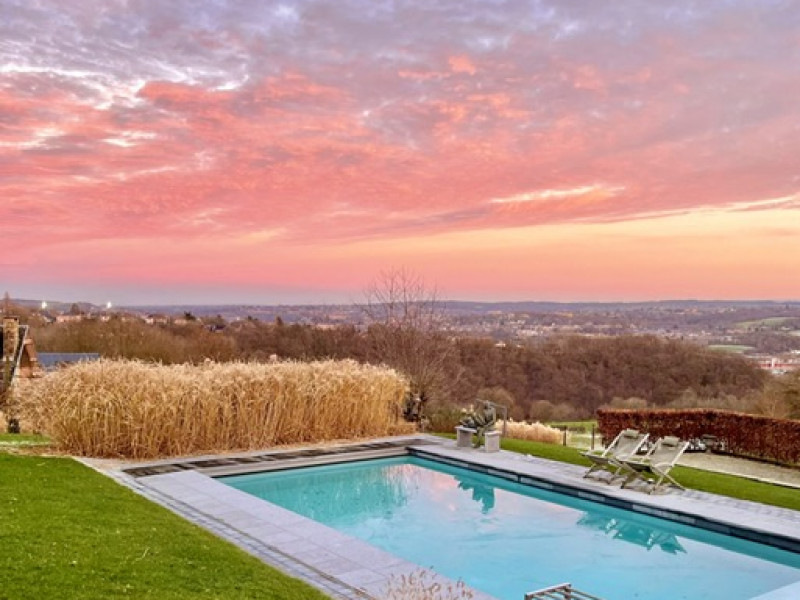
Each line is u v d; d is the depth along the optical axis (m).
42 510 7.15
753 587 7.35
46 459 10.59
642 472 10.75
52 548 5.86
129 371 12.46
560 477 11.16
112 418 11.91
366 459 13.47
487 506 10.56
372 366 16.50
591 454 11.16
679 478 11.28
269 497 11.07
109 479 9.72
